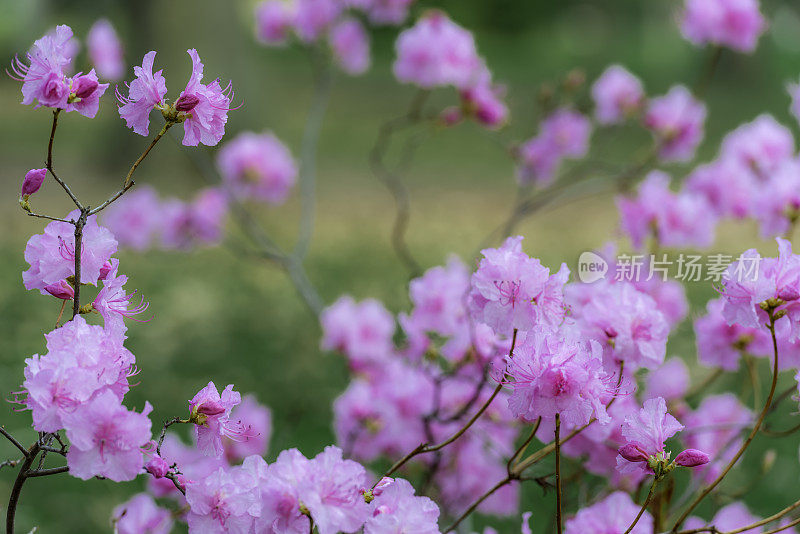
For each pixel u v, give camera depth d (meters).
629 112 5.43
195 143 2.04
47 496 4.84
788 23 29.92
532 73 28.69
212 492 1.96
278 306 8.71
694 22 4.74
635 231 3.93
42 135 18.16
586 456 3.09
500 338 3.01
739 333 3.00
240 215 5.79
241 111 15.88
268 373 6.79
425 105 22.28
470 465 3.77
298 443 5.59
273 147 6.08
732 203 4.62
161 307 8.27
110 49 4.62
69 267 2.06
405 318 3.63
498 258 2.10
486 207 14.61
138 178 15.19
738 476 4.98
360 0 5.45
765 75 26.33
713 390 4.57
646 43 36.78
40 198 13.53
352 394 4.08
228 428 2.08
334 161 17.62
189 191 14.45
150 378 6.62
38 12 19.66
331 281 9.73
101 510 4.43
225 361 7.04
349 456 3.93
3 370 6.14
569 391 1.96
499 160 18.31
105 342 1.92
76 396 1.79
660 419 2.02
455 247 11.55
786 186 3.81
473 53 4.77
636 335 2.34
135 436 1.77
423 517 1.99
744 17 4.68
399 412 3.74
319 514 1.80
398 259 10.85
